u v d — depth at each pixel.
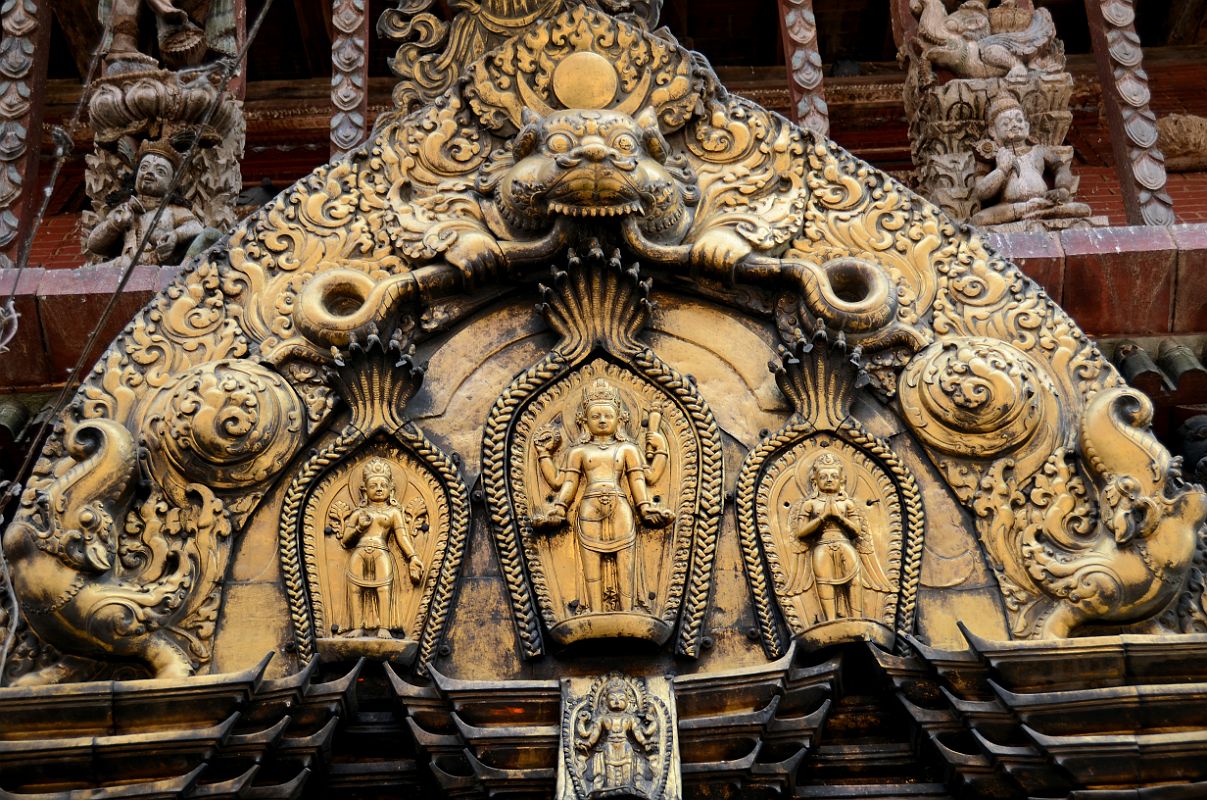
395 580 5.04
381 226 5.60
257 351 5.37
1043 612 5.03
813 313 5.44
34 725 4.67
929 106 7.18
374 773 4.79
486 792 4.64
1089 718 4.70
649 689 4.80
